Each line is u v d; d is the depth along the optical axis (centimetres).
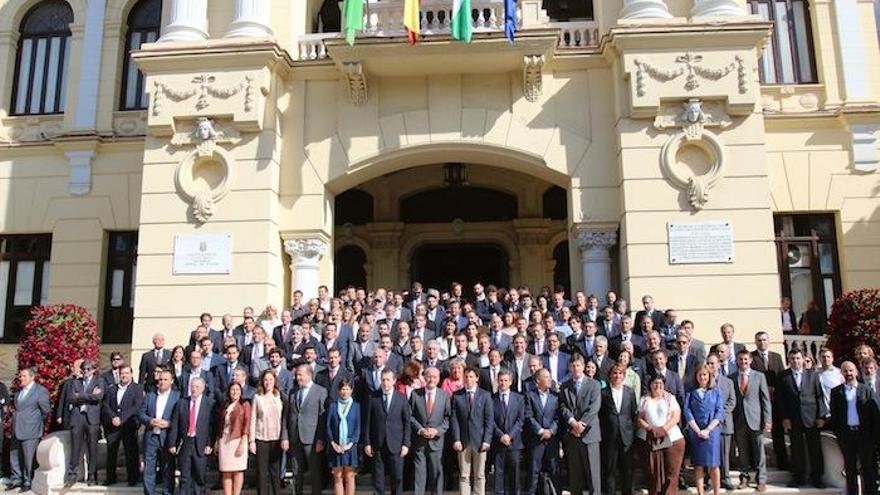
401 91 1359
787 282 1480
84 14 1728
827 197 1480
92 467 1030
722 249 1233
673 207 1250
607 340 1002
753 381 944
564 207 1744
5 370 1609
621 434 888
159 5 1739
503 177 1733
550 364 962
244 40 1305
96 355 1291
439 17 1363
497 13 1301
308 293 1320
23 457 1074
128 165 1653
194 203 1306
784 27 1568
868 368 903
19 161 1689
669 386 916
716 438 870
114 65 1697
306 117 1365
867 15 1554
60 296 1620
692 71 1261
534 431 879
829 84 1521
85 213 1645
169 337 1277
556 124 1331
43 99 1741
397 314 1148
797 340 1329
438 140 1338
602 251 1295
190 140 1324
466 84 1355
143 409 956
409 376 915
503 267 1792
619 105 1286
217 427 939
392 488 876
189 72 1327
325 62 1353
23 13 1777
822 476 945
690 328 1004
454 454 955
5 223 1666
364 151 1346
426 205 1800
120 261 1650
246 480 1004
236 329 1110
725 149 1256
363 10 1309
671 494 855
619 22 1274
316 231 1329
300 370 923
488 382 938
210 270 1290
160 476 980
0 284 1675
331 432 888
